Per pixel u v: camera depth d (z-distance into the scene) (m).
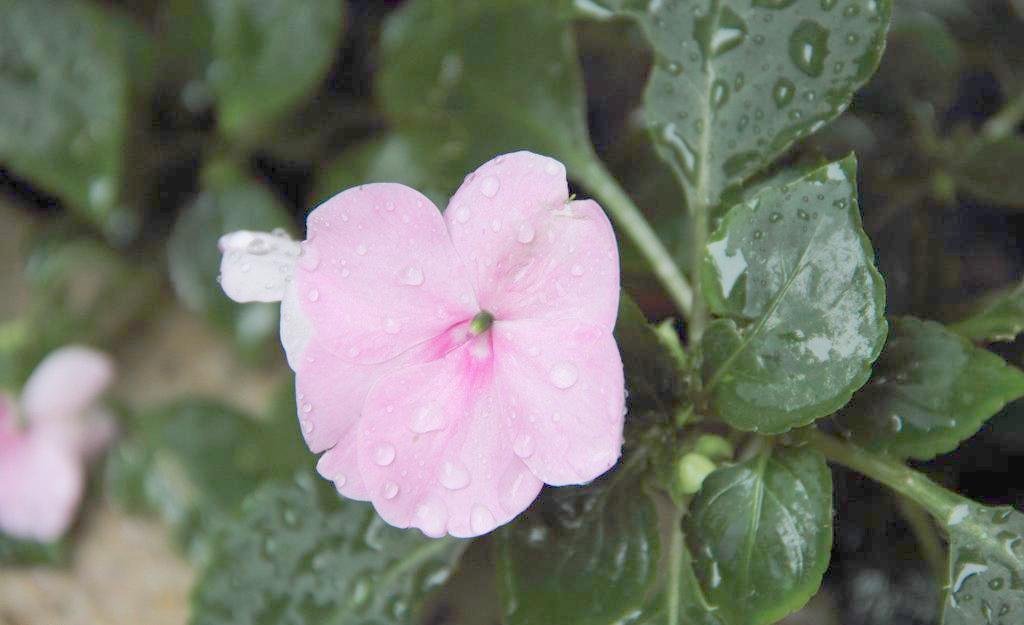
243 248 0.31
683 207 0.37
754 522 0.31
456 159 0.37
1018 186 0.37
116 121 0.41
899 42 0.38
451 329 0.30
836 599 0.38
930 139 0.38
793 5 0.32
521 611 0.32
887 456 0.31
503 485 0.30
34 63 0.41
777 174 0.33
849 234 0.30
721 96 0.33
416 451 0.30
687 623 0.32
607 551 0.32
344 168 0.40
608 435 0.29
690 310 0.34
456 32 0.36
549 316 0.30
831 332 0.30
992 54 0.40
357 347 0.30
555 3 0.36
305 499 0.34
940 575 0.34
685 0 0.33
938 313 0.37
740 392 0.31
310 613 0.34
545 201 0.29
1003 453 0.37
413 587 0.34
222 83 0.41
